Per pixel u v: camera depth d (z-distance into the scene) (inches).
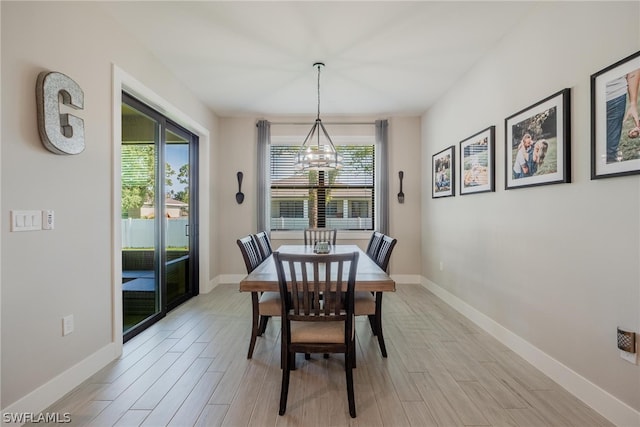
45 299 66.1
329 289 67.1
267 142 180.1
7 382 58.2
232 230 183.0
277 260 66.1
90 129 79.1
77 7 74.9
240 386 74.2
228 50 106.8
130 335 102.1
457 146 133.1
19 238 60.6
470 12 86.7
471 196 120.7
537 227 83.8
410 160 182.7
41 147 65.2
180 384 74.9
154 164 120.3
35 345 63.7
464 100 126.6
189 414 63.7
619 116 60.1
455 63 117.4
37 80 64.0
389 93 147.2
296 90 142.9
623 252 60.0
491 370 81.9
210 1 81.4
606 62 63.6
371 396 70.1
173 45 103.2
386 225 179.0
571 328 71.9
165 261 126.1
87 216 78.0
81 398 69.1
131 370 81.5
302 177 191.2
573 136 72.0
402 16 88.4
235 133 182.9
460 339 102.0
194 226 159.5
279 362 86.3
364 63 117.0
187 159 153.3
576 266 70.8
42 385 65.1
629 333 57.5
